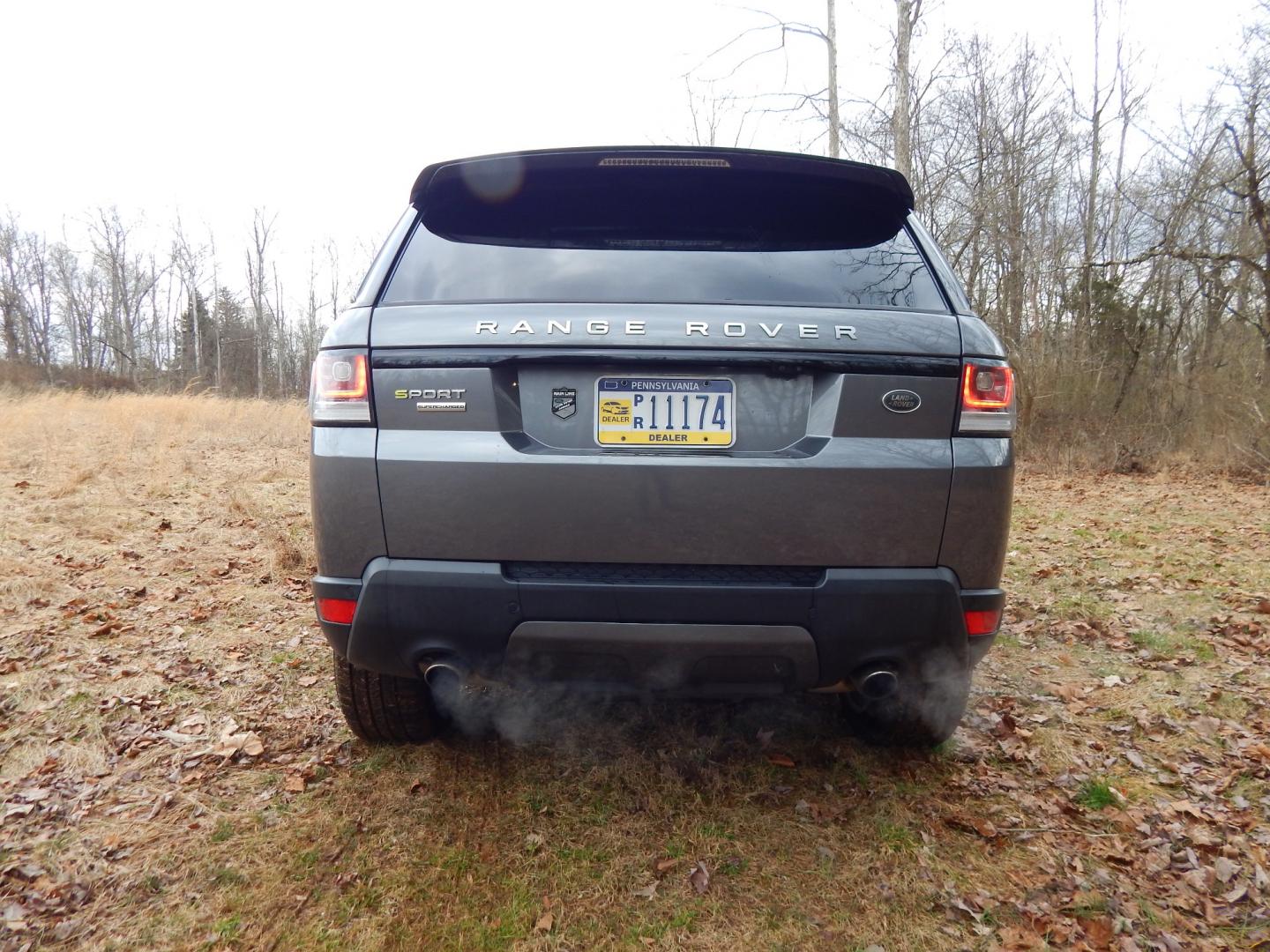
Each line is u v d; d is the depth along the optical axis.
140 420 13.30
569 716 3.12
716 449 2.09
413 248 2.31
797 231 2.35
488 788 2.62
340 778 2.67
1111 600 4.88
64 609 4.26
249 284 59.06
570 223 2.34
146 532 6.04
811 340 2.07
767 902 2.12
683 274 2.20
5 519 6.05
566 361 2.06
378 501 2.10
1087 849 2.38
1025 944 1.98
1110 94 19.34
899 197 2.43
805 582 2.08
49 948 1.92
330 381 2.14
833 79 14.89
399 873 2.20
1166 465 12.39
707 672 2.15
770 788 2.64
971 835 2.43
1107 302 14.87
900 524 2.09
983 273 18.00
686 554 2.06
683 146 2.28
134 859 2.24
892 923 2.05
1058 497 9.76
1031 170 17.42
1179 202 14.80
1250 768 2.87
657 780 2.68
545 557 2.07
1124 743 3.05
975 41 17.42
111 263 64.44
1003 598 2.21
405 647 2.17
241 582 4.91
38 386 30.70
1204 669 3.81
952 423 2.12
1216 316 14.66
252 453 11.13
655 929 2.02
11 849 2.27
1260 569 5.63
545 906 2.09
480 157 2.32
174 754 2.82
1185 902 2.16
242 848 2.30
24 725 2.98
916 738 2.80
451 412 2.08
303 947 1.94
